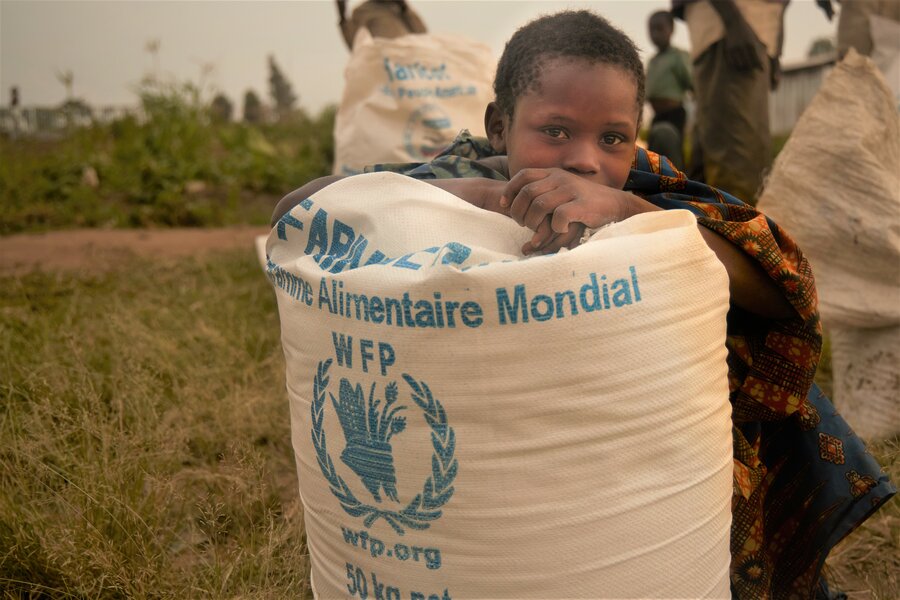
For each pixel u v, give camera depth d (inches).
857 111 106.7
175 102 477.1
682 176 68.6
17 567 79.9
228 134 516.4
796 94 665.6
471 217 53.5
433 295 47.7
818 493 69.5
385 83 176.2
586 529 49.6
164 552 79.0
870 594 78.9
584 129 58.3
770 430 70.8
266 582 74.5
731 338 67.0
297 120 817.5
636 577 51.2
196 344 136.3
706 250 52.7
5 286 197.2
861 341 114.0
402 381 49.3
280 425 111.7
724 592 57.9
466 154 74.1
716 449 54.0
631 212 54.5
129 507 79.4
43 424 97.0
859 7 160.9
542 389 48.0
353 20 219.0
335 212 55.5
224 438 106.1
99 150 461.4
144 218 367.9
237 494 89.9
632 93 59.2
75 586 75.8
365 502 52.2
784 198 109.3
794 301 60.9
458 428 48.8
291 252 58.5
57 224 360.5
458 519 49.9
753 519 65.1
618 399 48.9
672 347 50.1
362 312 50.4
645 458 50.3
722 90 194.5
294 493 99.4
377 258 52.8
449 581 51.1
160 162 436.5
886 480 68.3
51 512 87.2
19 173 408.2
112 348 133.0
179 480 97.1
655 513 50.8
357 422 51.4
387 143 173.9
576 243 53.9
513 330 47.4
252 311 166.2
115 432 93.7
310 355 54.4
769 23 194.9
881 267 105.9
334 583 57.0
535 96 58.9
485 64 178.9
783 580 72.4
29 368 116.3
